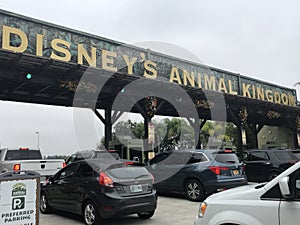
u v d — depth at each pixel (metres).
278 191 3.29
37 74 11.30
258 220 3.30
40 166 10.20
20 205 4.84
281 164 11.82
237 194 3.63
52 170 10.42
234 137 31.30
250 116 22.91
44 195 7.87
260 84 19.14
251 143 27.91
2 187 4.71
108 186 6.04
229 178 8.82
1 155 11.39
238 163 9.30
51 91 14.66
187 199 9.49
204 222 3.77
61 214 7.72
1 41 9.29
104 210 5.97
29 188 4.96
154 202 6.53
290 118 23.59
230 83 16.92
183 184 9.39
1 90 13.70
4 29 9.34
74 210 6.77
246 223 3.35
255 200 3.43
